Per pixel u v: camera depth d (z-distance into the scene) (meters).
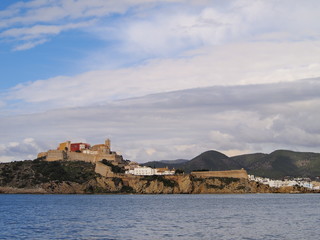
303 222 123.00
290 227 109.38
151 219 132.62
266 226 111.81
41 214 154.50
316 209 182.62
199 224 116.88
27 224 118.25
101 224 117.69
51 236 93.00
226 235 93.56
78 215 149.62
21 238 90.06
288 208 189.00
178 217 140.00
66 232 99.69
